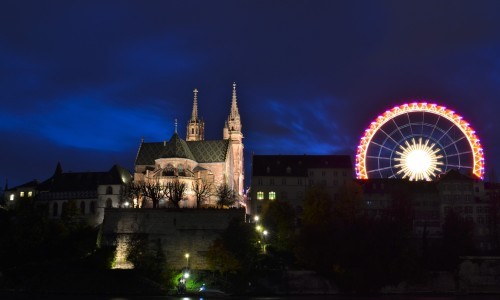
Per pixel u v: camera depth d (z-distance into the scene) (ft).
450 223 528.63
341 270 465.06
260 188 649.20
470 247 522.06
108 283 454.40
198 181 633.61
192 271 477.36
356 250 471.21
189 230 510.17
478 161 637.71
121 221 514.68
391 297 435.53
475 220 629.51
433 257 493.77
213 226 509.76
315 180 652.07
